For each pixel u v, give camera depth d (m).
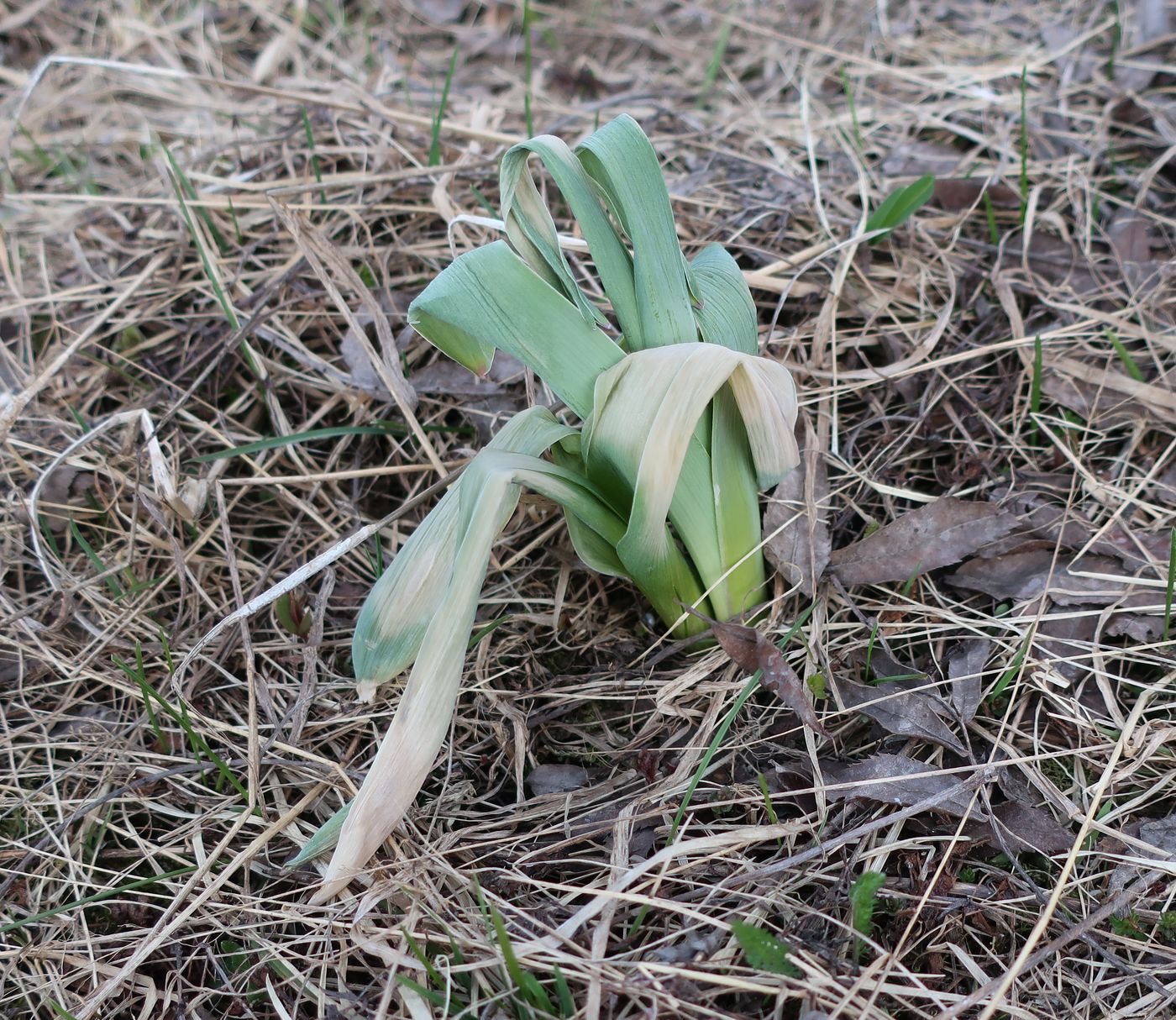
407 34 1.24
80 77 1.18
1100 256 0.97
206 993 0.82
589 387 0.83
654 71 1.15
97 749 0.88
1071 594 0.88
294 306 0.97
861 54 1.11
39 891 0.85
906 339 0.96
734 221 0.99
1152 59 1.05
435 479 0.94
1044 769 0.85
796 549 0.89
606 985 0.80
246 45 1.24
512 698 0.88
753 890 0.82
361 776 0.86
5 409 0.94
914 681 0.87
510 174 0.82
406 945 0.82
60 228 1.03
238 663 0.90
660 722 0.87
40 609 0.91
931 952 0.82
